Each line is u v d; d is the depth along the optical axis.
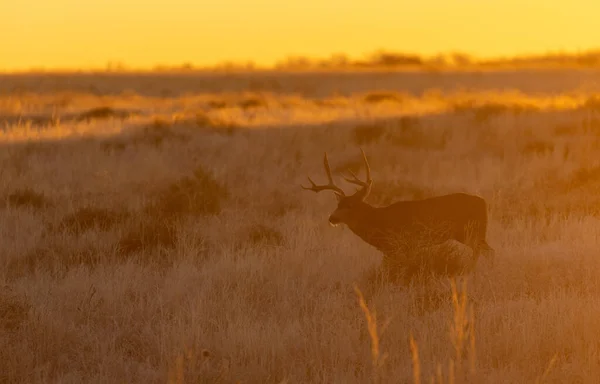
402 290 36.53
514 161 74.81
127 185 65.56
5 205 56.56
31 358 29.34
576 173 64.12
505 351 28.78
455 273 38.03
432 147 83.44
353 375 27.34
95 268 41.94
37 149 79.31
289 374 27.70
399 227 39.94
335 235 48.94
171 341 30.73
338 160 78.19
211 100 143.50
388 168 73.62
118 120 101.81
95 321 34.00
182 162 75.38
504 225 50.78
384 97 141.12
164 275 41.25
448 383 26.28
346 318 33.09
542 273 38.03
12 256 44.38
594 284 36.34
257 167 73.50
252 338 30.27
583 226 46.78
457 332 29.14
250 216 54.25
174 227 48.69
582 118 96.12
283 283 37.69
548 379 26.62
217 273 39.53
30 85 186.38
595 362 26.98
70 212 54.56
